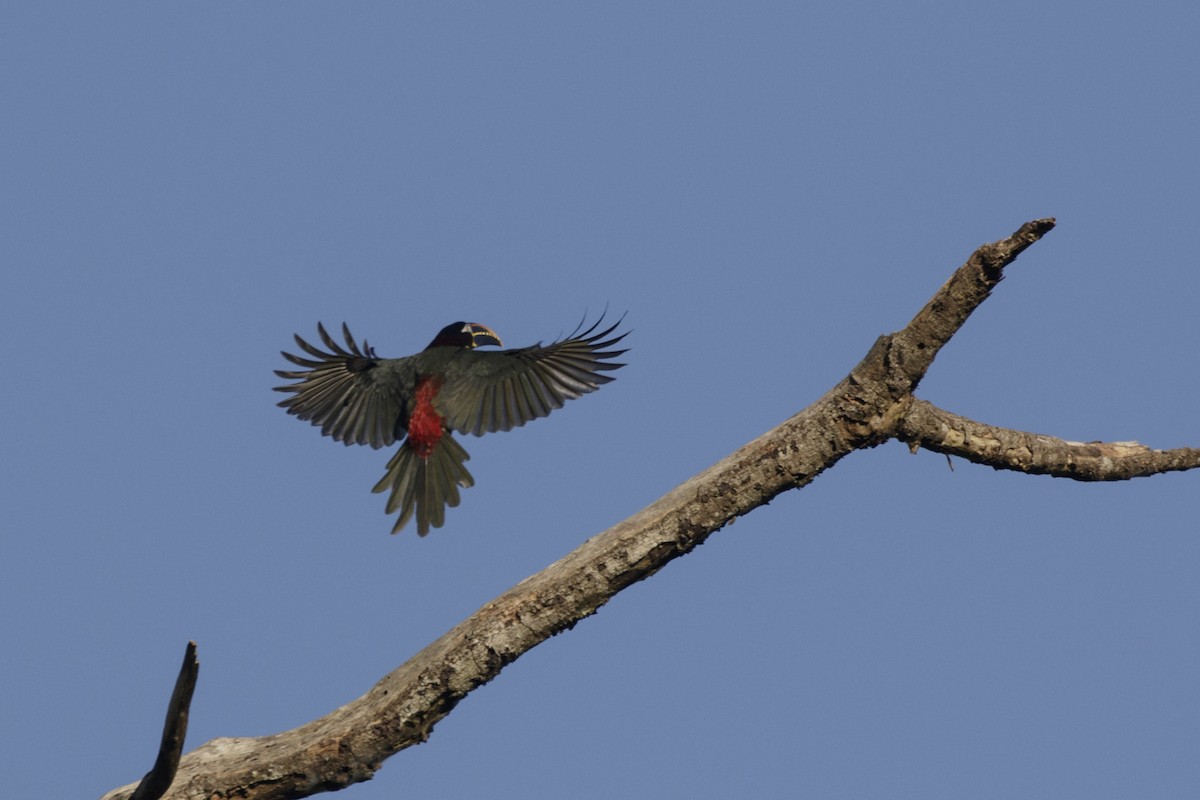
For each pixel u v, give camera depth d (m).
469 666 13.25
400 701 13.30
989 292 13.07
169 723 11.80
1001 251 12.81
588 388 13.97
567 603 13.31
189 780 13.32
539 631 13.32
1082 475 15.34
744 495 13.41
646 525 13.39
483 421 14.33
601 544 13.45
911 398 13.63
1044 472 15.12
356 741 13.29
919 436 14.14
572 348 13.83
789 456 13.39
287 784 13.34
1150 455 15.61
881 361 13.38
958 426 14.38
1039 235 12.70
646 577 13.60
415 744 13.52
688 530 13.38
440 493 14.34
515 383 14.32
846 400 13.41
